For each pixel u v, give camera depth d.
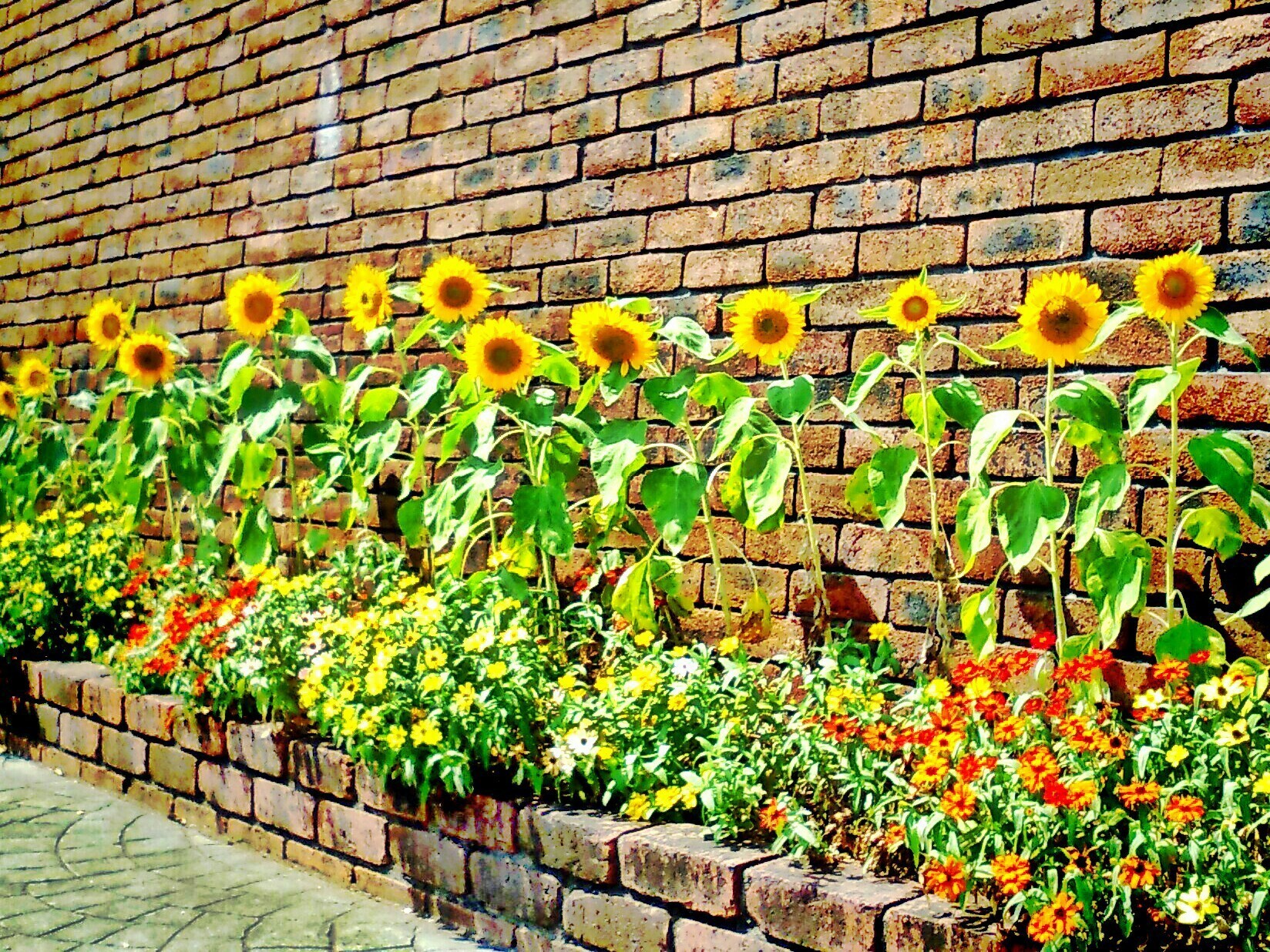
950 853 2.20
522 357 3.20
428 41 4.11
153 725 3.72
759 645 3.27
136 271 5.24
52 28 5.71
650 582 3.16
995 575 2.90
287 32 4.59
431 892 2.95
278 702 3.36
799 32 3.22
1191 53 2.62
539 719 2.95
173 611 3.64
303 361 4.54
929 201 2.98
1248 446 2.40
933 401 2.93
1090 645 2.56
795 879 2.35
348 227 4.35
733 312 3.07
